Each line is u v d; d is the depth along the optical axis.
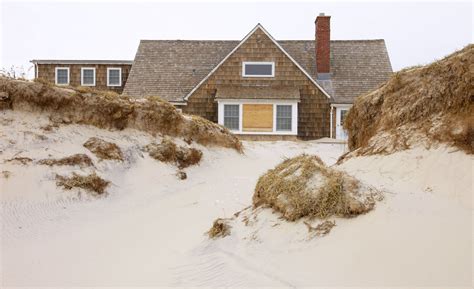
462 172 7.63
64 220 9.83
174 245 8.03
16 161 11.09
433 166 8.13
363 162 9.58
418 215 6.77
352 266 6.09
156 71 26.64
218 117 24.03
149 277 6.67
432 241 6.09
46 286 6.43
